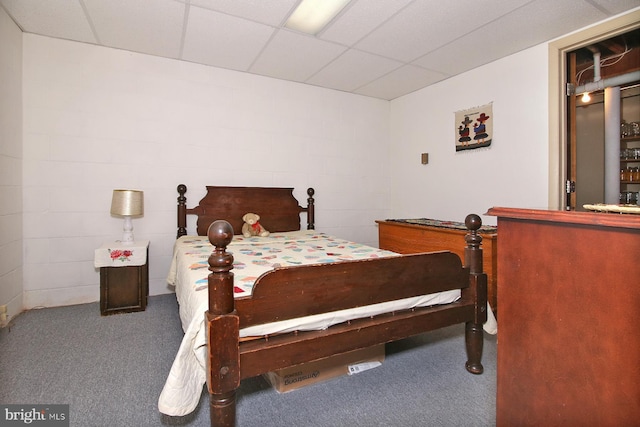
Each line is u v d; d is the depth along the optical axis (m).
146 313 2.60
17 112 2.51
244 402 1.53
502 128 3.00
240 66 3.27
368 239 4.22
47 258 2.71
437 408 1.48
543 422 0.77
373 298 1.43
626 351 0.62
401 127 4.15
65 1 2.18
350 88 3.88
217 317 1.09
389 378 1.73
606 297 0.65
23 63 2.59
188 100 3.19
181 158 3.18
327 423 1.39
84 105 2.81
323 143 3.89
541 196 2.72
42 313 2.57
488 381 1.69
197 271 1.77
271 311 1.21
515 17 2.33
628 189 3.23
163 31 2.58
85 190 2.83
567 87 2.63
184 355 1.20
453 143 3.48
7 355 1.91
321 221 3.93
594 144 3.28
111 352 1.96
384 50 2.88
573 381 0.71
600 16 2.30
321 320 1.34
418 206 3.92
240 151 3.44
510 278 0.85
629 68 2.83
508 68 2.95
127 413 1.42
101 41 2.76
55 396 1.53
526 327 0.81
